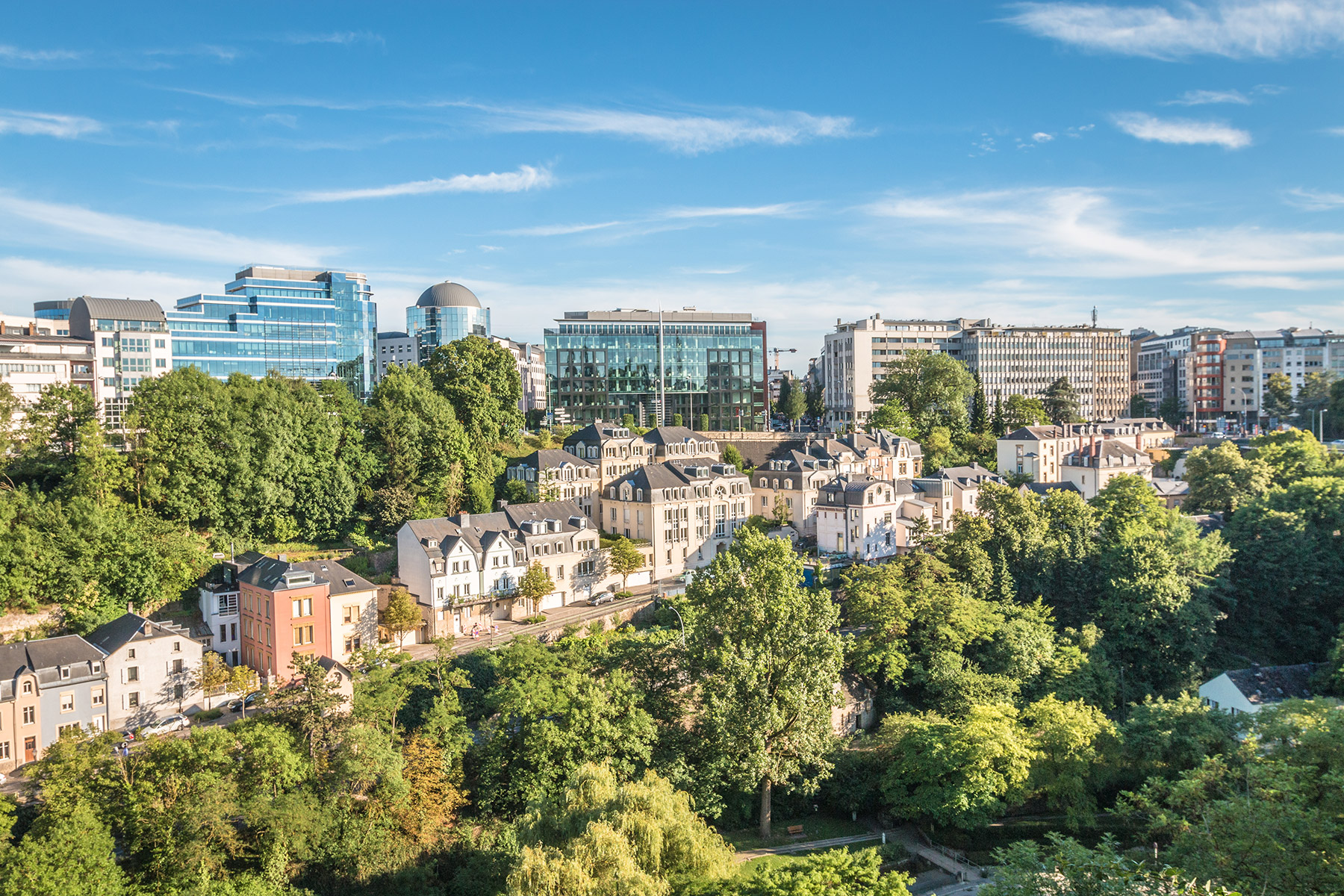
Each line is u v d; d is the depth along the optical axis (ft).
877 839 270.05
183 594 341.62
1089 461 608.60
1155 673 369.50
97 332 579.07
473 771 261.44
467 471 459.32
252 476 378.73
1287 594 413.39
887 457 595.88
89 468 337.11
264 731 228.02
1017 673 325.83
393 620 337.72
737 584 293.84
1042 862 159.22
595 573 421.18
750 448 615.57
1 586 293.43
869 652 330.95
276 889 203.31
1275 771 188.65
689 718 295.89
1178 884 142.20
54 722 266.77
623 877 171.83
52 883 182.09
